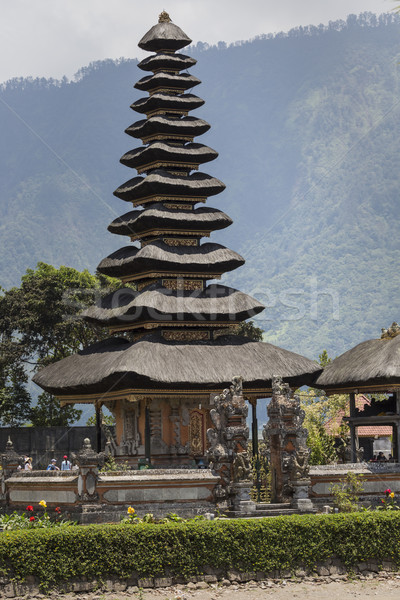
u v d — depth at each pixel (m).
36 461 69.44
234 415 32.53
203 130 45.03
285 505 32.75
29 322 75.44
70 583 24.80
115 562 25.34
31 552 24.48
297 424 33.41
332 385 40.78
